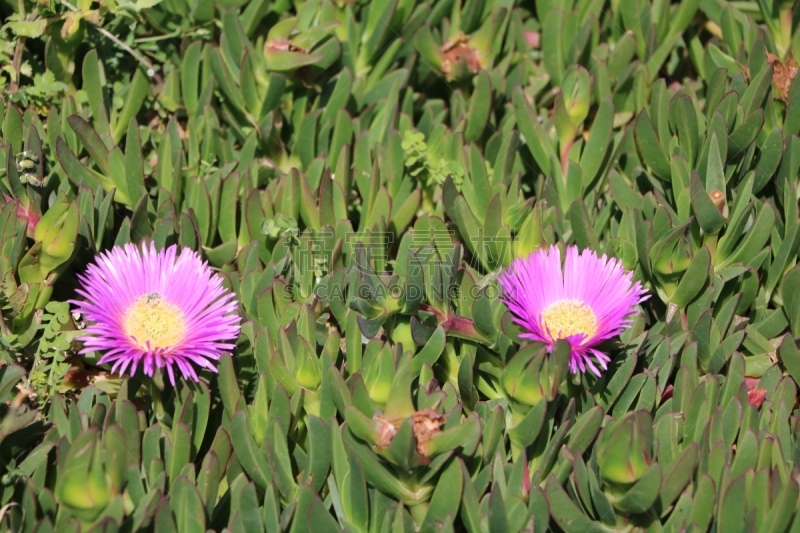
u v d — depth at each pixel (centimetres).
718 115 119
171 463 109
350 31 130
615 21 134
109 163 121
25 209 117
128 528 106
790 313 118
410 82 135
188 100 128
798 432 113
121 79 129
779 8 131
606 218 125
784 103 125
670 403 113
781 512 106
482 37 132
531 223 117
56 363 112
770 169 121
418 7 131
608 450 106
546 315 113
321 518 106
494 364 114
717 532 108
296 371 112
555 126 125
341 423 112
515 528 108
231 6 130
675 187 121
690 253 117
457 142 125
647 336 115
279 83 124
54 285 118
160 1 126
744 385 112
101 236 117
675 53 136
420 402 109
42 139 123
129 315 111
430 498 108
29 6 125
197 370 112
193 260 112
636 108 129
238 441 108
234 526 107
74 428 108
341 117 125
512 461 112
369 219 122
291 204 121
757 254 119
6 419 109
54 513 106
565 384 112
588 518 108
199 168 125
